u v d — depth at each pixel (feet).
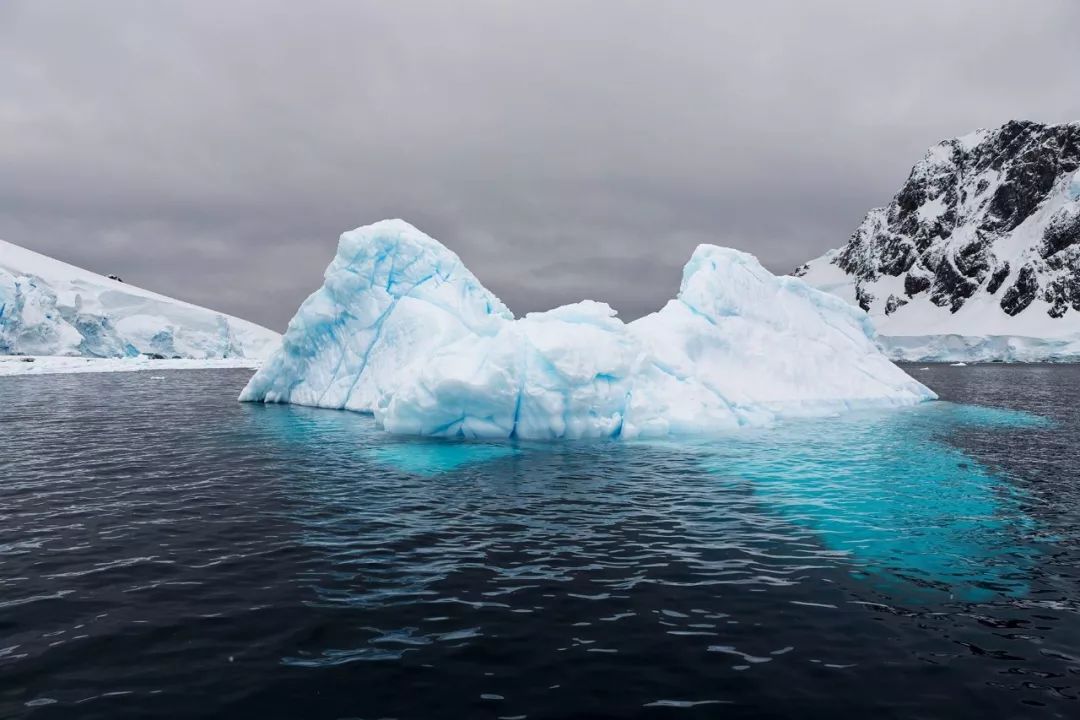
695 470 40.40
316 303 79.15
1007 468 40.75
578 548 25.04
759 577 22.06
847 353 78.69
